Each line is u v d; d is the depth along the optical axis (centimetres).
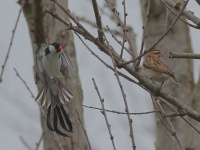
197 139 1418
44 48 1131
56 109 1125
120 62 1049
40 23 1360
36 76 1148
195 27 1082
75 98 1405
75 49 1433
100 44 1055
